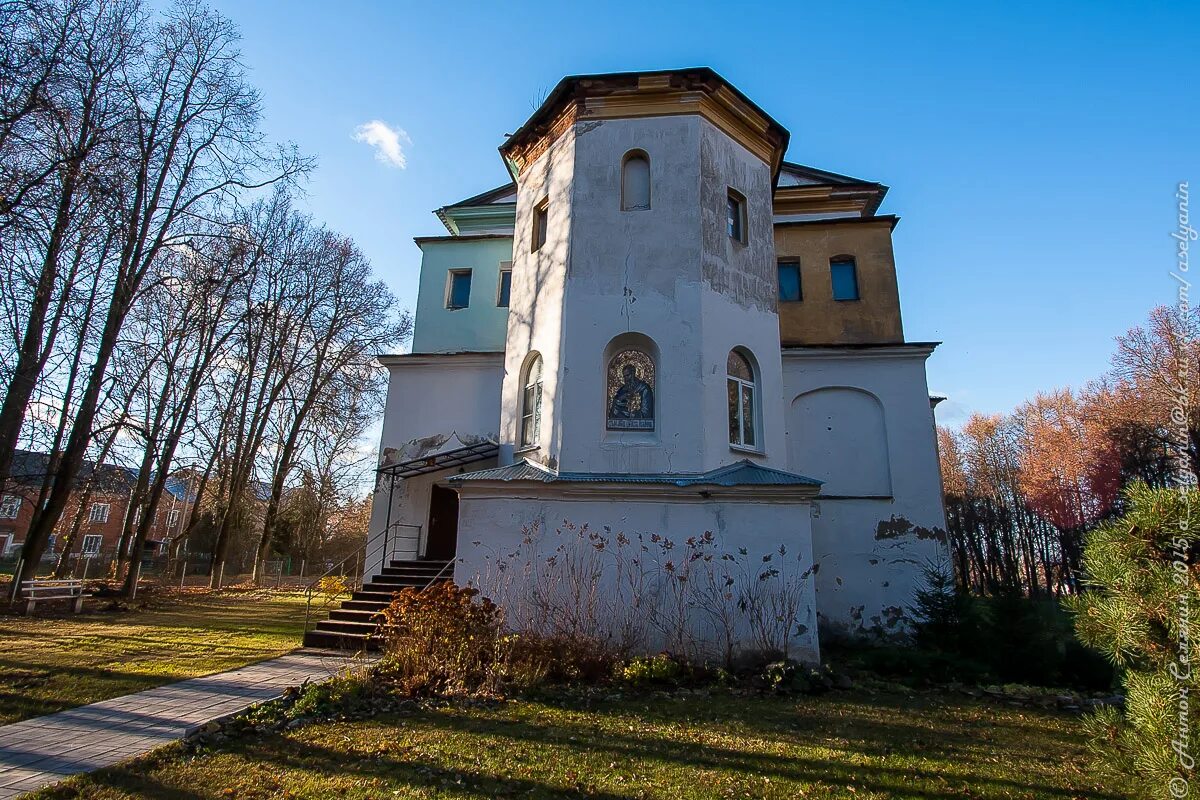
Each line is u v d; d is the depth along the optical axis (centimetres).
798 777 586
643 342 1293
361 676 889
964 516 5097
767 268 1458
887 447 1579
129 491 2641
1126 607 400
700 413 1220
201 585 3331
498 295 1903
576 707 805
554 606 1074
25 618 1653
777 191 1973
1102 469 3356
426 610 913
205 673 985
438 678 875
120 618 1728
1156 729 373
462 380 1764
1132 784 397
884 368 1634
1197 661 370
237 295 2798
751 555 1101
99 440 2264
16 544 5244
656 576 1108
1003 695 938
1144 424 2903
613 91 1411
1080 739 717
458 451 1576
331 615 1285
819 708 842
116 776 577
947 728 760
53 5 1323
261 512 4406
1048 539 4581
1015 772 605
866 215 2066
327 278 3509
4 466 1775
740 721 764
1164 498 401
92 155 1530
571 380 1263
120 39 1720
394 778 572
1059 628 1106
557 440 1242
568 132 1444
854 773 598
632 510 1146
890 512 1534
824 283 1753
